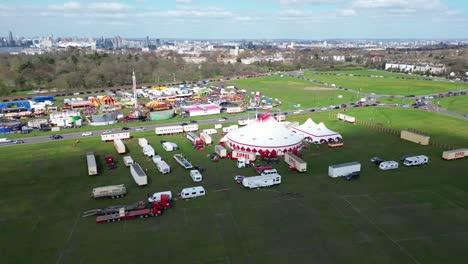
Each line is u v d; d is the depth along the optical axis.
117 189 66.44
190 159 88.75
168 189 70.50
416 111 147.88
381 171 80.12
